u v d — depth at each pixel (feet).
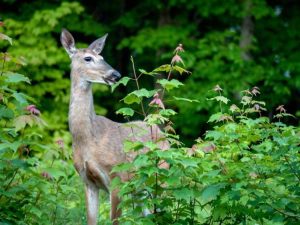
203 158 31.32
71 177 47.65
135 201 30.91
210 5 90.58
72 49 40.47
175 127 89.04
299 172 30.99
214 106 85.66
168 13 94.68
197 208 37.22
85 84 38.63
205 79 89.86
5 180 31.65
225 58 95.96
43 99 86.53
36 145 30.25
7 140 31.60
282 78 89.71
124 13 102.42
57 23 84.53
